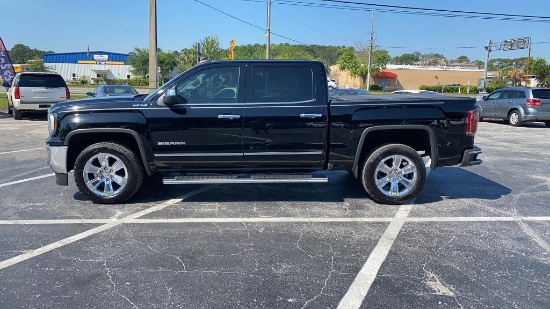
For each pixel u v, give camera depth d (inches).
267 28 1253.7
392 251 161.3
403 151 213.5
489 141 474.9
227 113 205.0
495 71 3538.4
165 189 249.8
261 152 209.6
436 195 239.8
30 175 279.9
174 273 142.7
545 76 2711.6
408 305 123.5
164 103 200.8
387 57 2760.8
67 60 3329.2
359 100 212.7
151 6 598.9
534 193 244.5
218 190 248.4
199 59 629.0
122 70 2920.8
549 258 155.3
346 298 127.3
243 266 148.3
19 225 187.0
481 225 189.9
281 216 201.9
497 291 131.4
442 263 151.1
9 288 132.1
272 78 208.7
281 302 124.9
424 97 218.7
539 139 494.9
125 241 170.1
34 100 609.0
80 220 194.1
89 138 218.1
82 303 123.8
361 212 208.1
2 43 741.3
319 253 159.3
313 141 209.3
